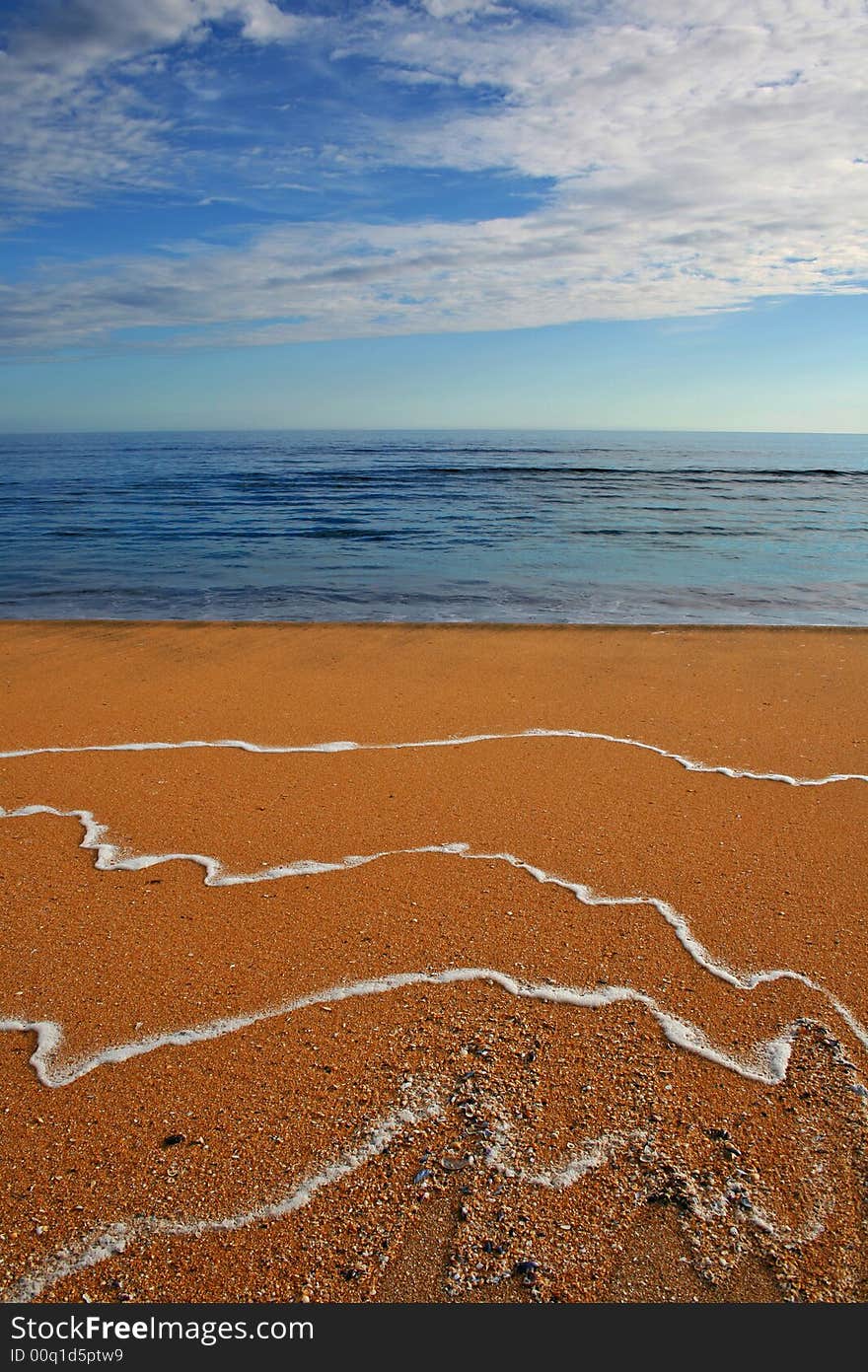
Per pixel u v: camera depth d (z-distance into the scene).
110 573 16.02
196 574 15.91
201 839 5.16
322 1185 2.81
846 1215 2.71
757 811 5.48
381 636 10.41
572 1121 3.07
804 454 76.06
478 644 9.95
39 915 4.35
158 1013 3.64
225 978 3.86
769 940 4.11
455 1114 3.10
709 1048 3.43
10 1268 2.55
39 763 6.36
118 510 26.33
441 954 4.04
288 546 19.06
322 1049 3.42
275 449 81.75
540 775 6.09
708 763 6.27
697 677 8.48
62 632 10.73
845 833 5.15
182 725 7.17
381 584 14.94
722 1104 3.15
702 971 3.90
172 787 5.92
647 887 4.60
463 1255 2.60
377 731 7.00
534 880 4.68
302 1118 3.08
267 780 6.04
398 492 32.12
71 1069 3.33
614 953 4.03
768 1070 3.31
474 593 14.18
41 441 137.75
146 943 4.12
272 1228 2.67
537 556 17.70
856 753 6.43
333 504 27.91
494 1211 2.73
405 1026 3.55
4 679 8.60
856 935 4.14
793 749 6.53
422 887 4.62
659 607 13.09
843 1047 3.42
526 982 3.83
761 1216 2.71
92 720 7.30
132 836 5.20
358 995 3.75
